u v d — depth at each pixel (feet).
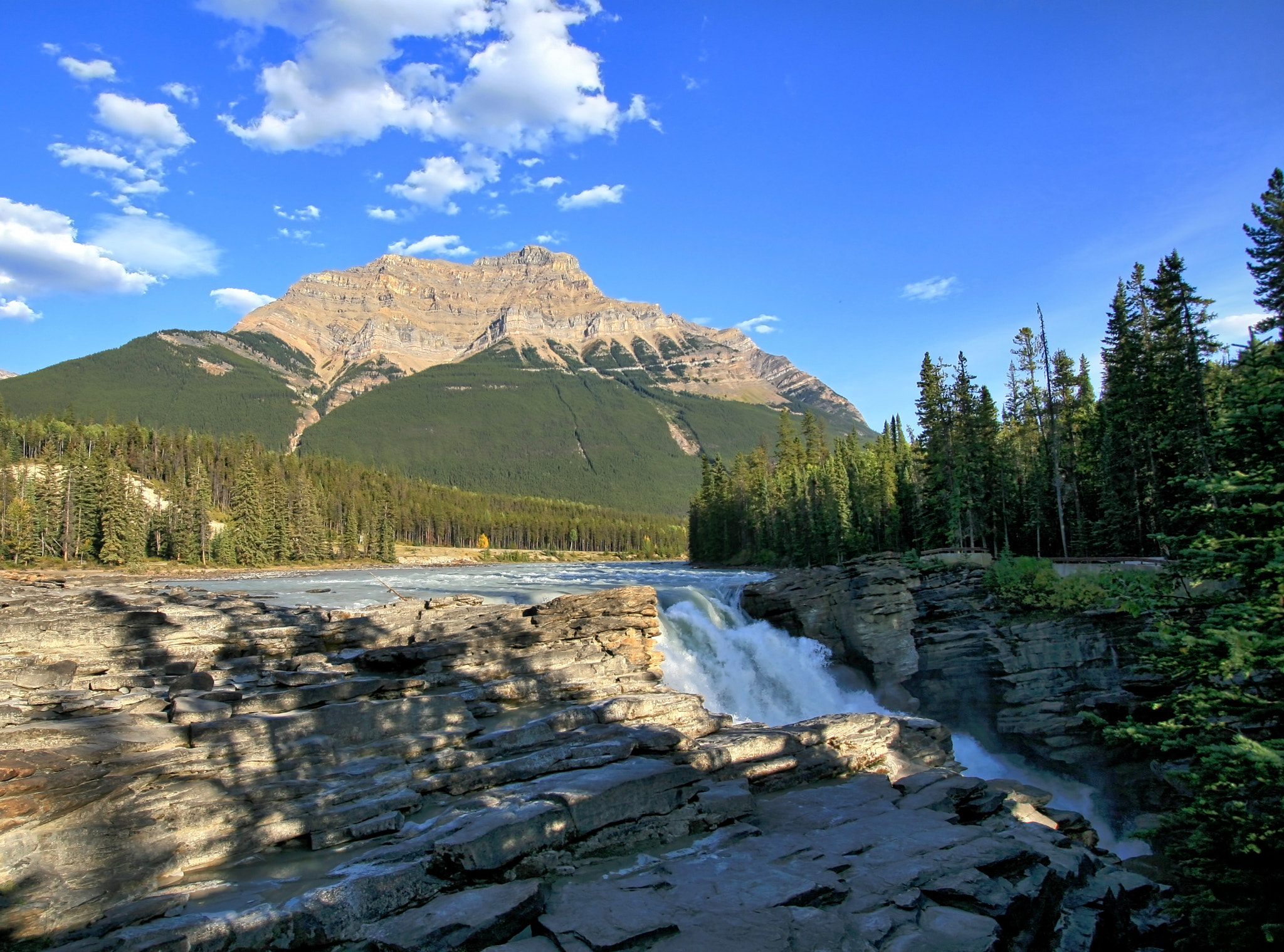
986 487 234.99
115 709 63.31
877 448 349.82
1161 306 162.71
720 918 41.57
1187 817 50.88
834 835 54.60
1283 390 48.57
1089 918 51.01
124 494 336.08
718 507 416.46
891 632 136.46
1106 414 204.23
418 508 621.72
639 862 50.26
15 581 138.00
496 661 90.99
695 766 62.85
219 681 75.25
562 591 187.01
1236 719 53.62
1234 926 46.21
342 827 52.49
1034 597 132.26
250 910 41.55
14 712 58.75
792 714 122.42
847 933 40.11
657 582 232.94
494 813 50.11
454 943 39.52
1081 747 112.27
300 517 423.64
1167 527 170.30
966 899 44.78
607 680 91.97
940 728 84.94
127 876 44.80
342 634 96.27
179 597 110.11
